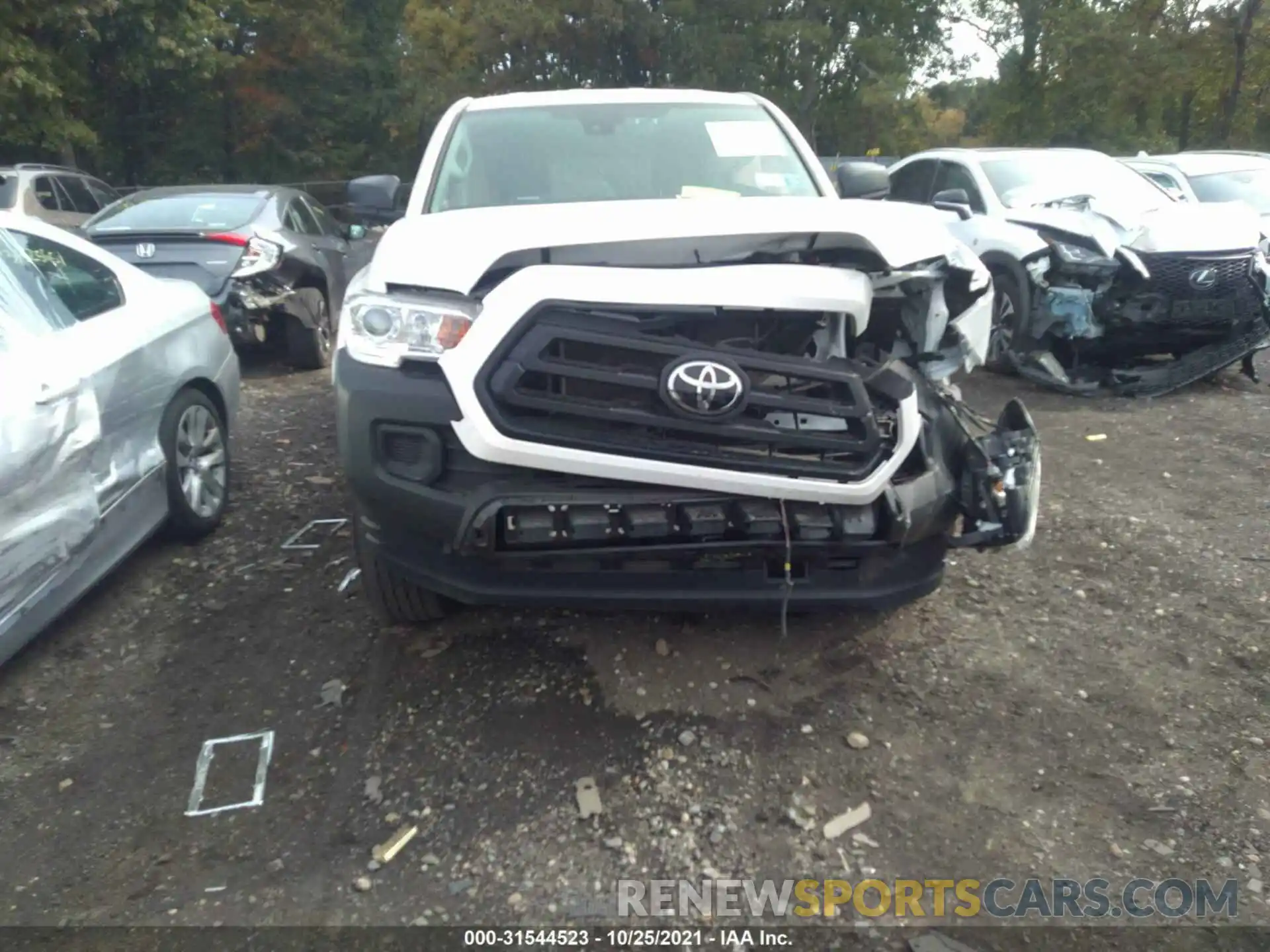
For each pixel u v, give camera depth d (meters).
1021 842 2.97
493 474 3.22
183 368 4.91
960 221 8.47
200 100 25.05
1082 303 7.63
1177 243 7.46
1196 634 4.05
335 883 2.86
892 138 34.00
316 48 26.88
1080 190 8.73
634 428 3.18
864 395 3.23
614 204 3.74
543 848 2.96
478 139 4.80
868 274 3.53
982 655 3.90
